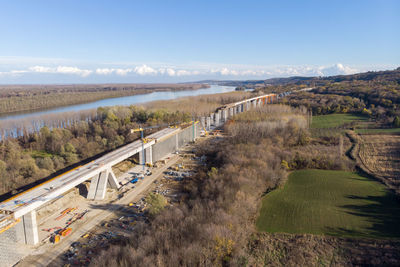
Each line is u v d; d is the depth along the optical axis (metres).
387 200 103.12
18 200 85.69
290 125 190.25
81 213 104.56
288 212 95.12
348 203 101.12
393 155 145.12
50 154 179.25
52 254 80.81
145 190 125.69
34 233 84.25
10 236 85.31
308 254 73.31
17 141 192.88
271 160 133.88
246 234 81.12
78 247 83.56
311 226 86.38
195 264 64.12
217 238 70.31
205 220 80.56
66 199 112.56
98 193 116.12
